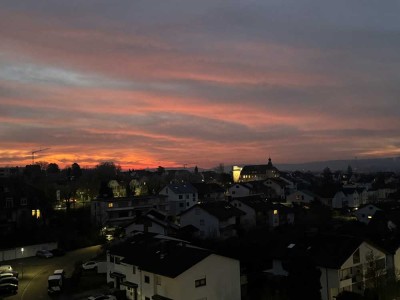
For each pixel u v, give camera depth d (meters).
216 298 30.20
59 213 68.69
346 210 86.00
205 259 29.94
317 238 37.44
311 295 28.83
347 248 34.34
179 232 55.06
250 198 69.62
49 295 34.34
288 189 110.88
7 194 58.72
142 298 32.19
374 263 34.31
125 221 66.81
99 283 37.56
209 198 88.69
